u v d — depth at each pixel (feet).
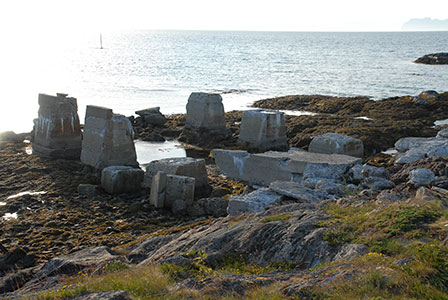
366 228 29.30
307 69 321.73
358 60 411.34
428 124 120.57
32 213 59.31
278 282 24.36
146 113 125.80
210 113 106.73
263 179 61.67
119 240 50.39
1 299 27.96
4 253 45.32
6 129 124.77
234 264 30.30
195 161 69.36
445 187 44.04
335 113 149.79
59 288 27.50
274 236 31.48
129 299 23.43
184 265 29.55
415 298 20.31
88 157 79.71
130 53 511.40
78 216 58.75
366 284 21.75
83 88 208.85
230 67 335.26
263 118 94.89
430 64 361.71
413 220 28.43
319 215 34.24
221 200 59.67
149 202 63.77
